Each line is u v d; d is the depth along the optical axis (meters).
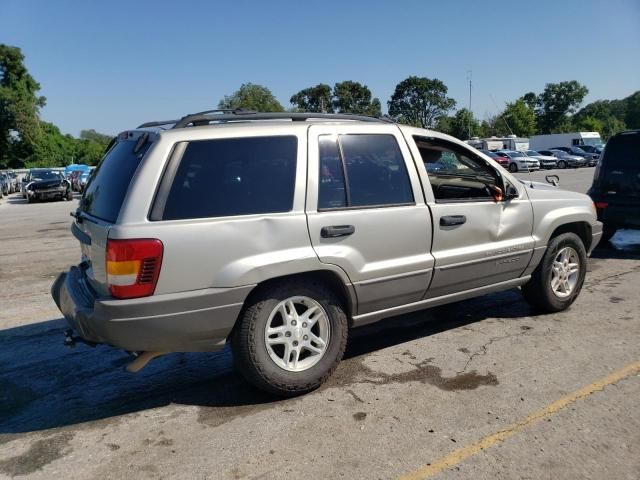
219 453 3.18
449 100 94.44
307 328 3.80
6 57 48.56
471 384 3.92
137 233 3.25
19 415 3.76
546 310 5.37
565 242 5.27
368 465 3.00
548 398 3.67
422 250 4.25
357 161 4.02
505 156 40.94
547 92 100.69
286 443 3.25
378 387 3.93
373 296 4.04
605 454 3.03
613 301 5.75
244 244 3.49
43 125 73.00
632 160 8.02
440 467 2.96
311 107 81.56
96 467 3.09
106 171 3.96
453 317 5.41
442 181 4.66
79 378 4.34
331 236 3.79
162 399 3.91
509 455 3.05
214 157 3.54
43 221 16.34
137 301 3.25
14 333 5.43
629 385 3.82
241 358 3.63
